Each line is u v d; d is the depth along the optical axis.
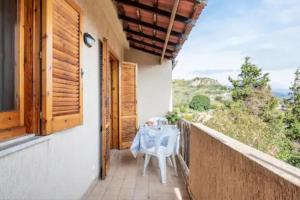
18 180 1.60
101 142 4.17
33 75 1.90
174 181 4.14
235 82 18.20
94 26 3.71
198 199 2.92
